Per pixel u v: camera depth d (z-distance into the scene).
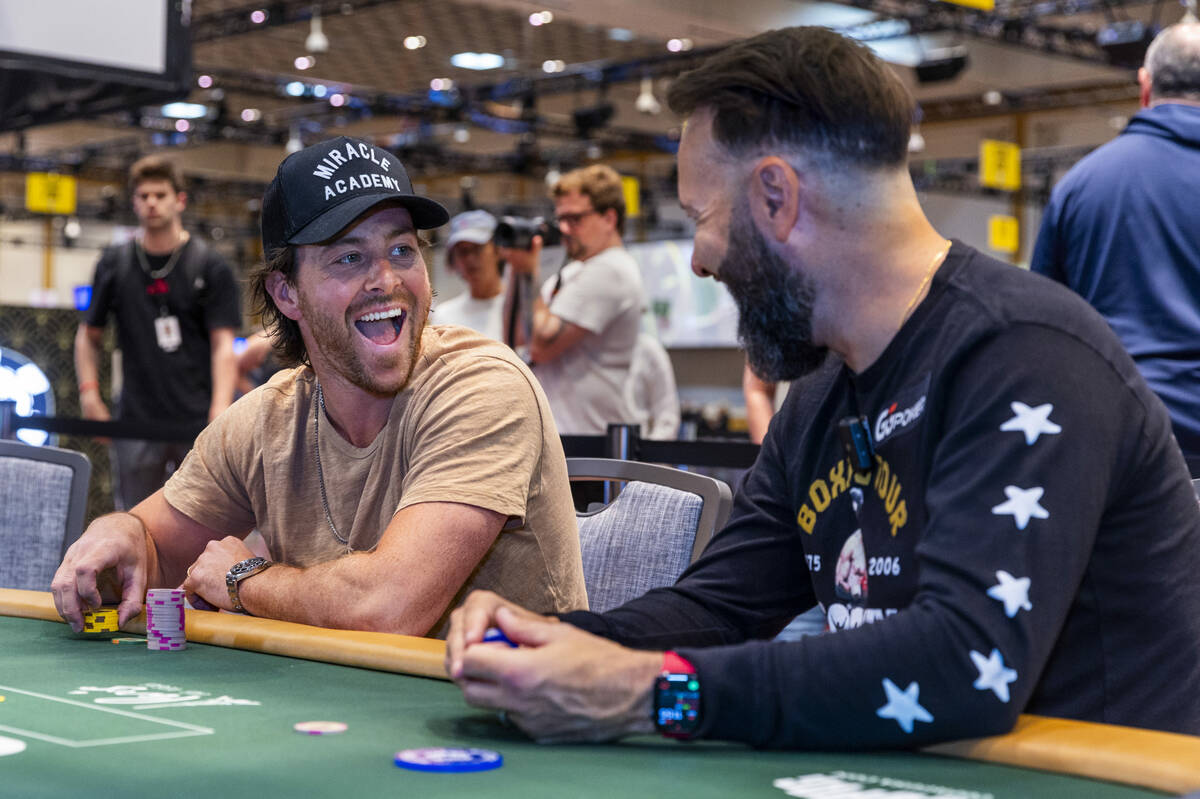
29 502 2.79
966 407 1.24
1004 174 15.33
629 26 12.09
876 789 1.01
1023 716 1.20
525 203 23.25
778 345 1.39
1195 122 2.73
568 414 4.44
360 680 1.48
